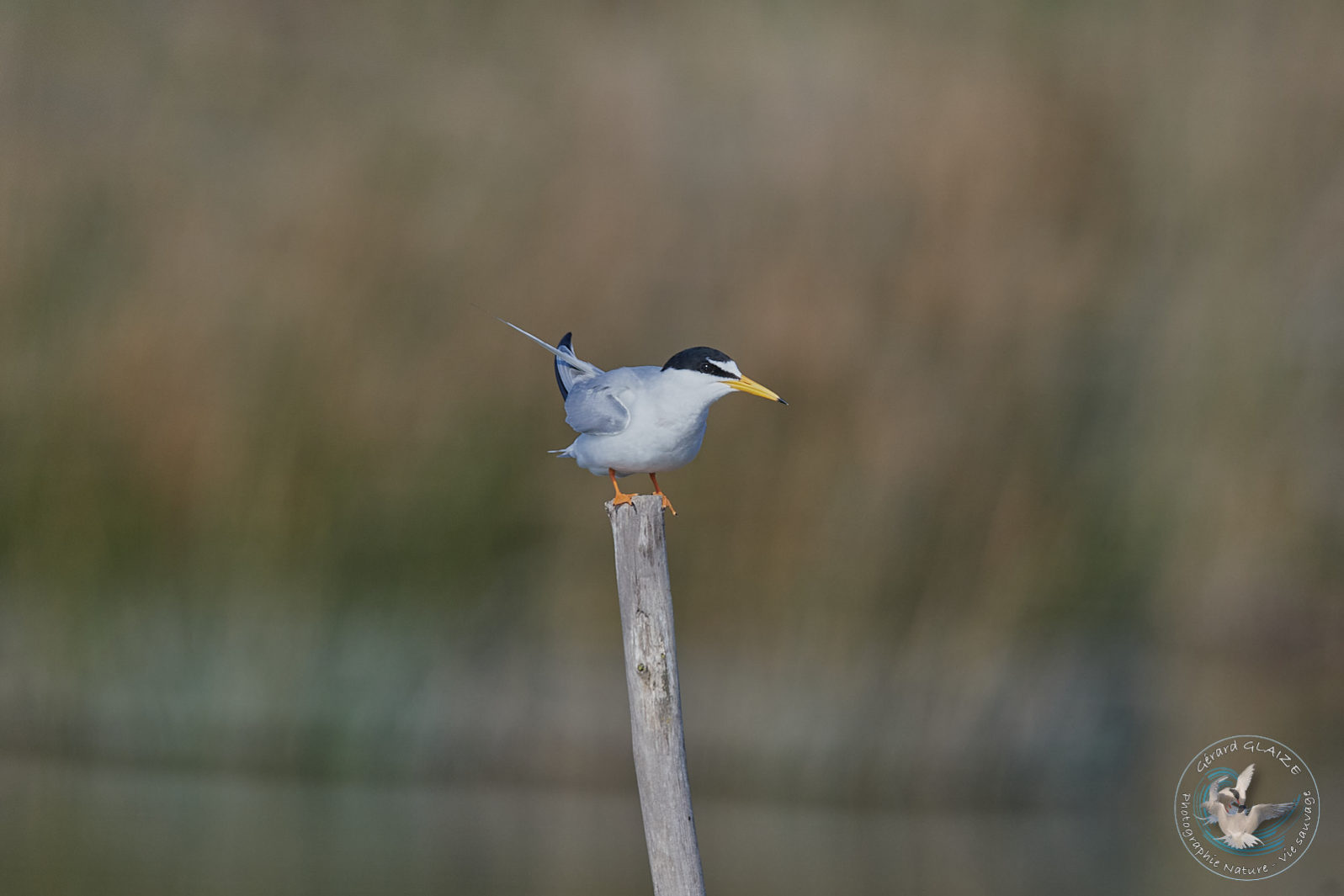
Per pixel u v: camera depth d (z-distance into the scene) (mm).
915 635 13188
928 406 13805
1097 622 13555
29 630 13398
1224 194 15609
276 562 13453
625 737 13398
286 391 14047
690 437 7137
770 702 13008
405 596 13523
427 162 16406
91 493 13680
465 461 13938
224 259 15094
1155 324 14953
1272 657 16297
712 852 11469
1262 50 16859
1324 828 11883
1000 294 14352
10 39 17375
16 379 14125
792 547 13398
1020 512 13523
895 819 12680
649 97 17688
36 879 10008
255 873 10344
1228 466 15398
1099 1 17203
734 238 15320
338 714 13188
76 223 15375
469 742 13281
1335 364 16172
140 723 13188
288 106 17422
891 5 17766
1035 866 11023
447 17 19047
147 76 17609
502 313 14891
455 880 10312
